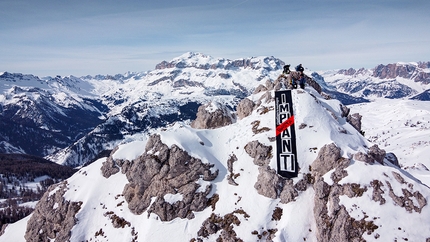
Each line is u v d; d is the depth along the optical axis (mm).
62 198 71375
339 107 77312
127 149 76625
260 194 58750
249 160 65250
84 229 65375
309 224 52625
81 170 79812
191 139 69250
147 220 60938
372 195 49938
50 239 68250
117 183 71688
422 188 49719
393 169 53281
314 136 62781
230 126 76938
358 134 67375
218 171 65000
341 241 47812
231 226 55438
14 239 73438
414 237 44562
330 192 53438
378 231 46219
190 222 58656
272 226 54062
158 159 66062
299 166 59500
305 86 82188
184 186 62938
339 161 56562
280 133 64875
